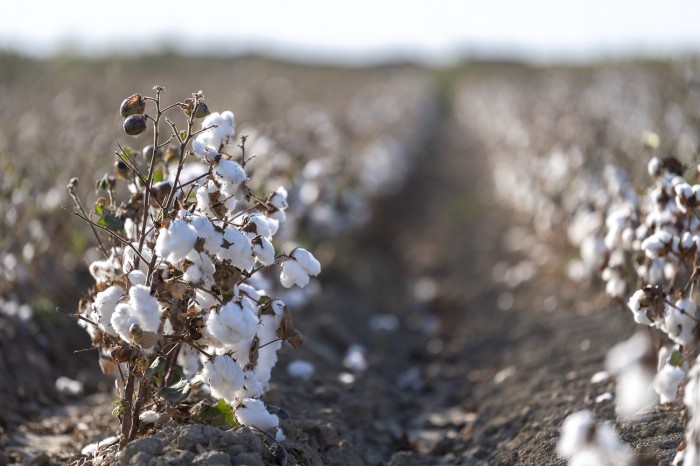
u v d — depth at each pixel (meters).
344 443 4.33
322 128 10.47
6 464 4.25
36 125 9.27
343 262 9.24
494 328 7.29
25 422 4.85
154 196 3.47
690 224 4.04
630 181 7.06
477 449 4.74
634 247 4.46
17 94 13.52
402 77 46.44
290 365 5.46
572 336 6.14
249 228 3.45
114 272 3.68
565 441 2.59
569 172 9.25
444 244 12.05
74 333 6.25
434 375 6.46
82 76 17.89
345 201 9.45
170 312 3.27
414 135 21.33
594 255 6.65
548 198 9.73
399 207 14.73
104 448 3.70
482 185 18.19
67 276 6.80
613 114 11.66
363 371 6.00
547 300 7.52
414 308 8.76
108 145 7.70
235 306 3.20
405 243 12.27
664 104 9.02
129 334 3.14
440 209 15.25
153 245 3.49
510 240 11.19
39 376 5.45
